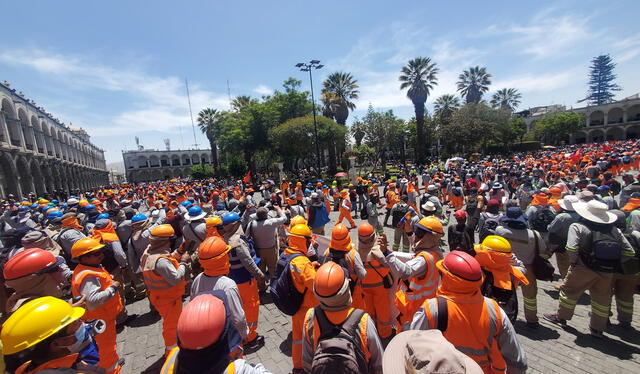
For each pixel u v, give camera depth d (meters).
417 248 3.07
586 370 3.21
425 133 45.22
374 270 3.37
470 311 1.88
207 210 8.36
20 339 1.45
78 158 54.91
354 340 1.72
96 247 2.97
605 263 3.47
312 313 1.95
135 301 5.81
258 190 30.72
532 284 3.92
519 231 3.87
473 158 38.44
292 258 2.93
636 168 19.27
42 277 2.50
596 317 3.70
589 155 22.25
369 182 12.31
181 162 87.00
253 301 3.95
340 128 31.59
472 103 40.56
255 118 34.41
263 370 1.50
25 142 31.72
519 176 13.38
